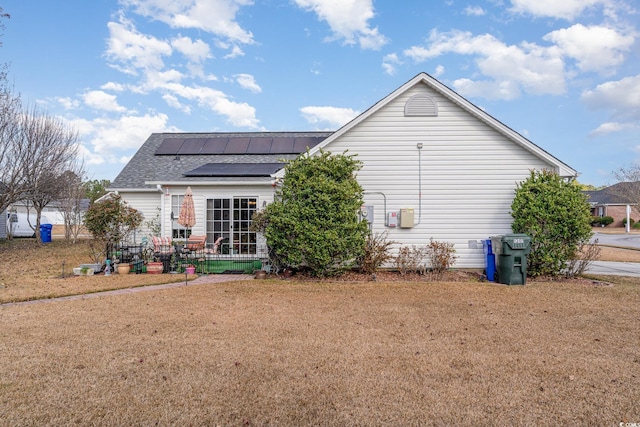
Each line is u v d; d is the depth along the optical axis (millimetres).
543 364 4367
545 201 10055
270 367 4246
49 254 16234
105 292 8633
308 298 7953
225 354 4633
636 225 41094
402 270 10922
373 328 5758
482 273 11117
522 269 9594
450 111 11438
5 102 17906
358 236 10031
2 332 5488
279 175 11539
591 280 10211
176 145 17297
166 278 10266
